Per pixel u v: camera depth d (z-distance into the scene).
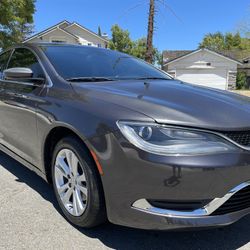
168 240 2.94
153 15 15.55
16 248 2.78
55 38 29.48
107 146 2.60
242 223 3.25
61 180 3.22
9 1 20.80
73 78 3.51
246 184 2.56
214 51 33.34
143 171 2.46
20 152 3.94
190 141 2.47
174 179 2.42
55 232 3.02
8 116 4.04
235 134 2.57
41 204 3.55
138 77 3.97
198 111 2.70
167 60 37.69
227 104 2.96
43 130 3.29
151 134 2.49
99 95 2.99
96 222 2.90
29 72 3.65
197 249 2.84
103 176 2.64
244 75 39.81
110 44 40.94
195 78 34.03
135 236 2.98
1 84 4.28
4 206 3.51
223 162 2.46
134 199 2.54
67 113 2.98
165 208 2.53
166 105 2.73
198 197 2.47
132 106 2.71
